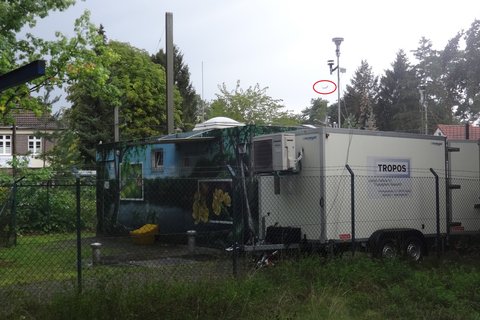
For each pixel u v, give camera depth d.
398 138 12.76
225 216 14.43
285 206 12.00
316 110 65.12
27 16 14.37
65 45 15.45
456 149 13.87
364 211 11.96
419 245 12.75
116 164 19.14
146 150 17.67
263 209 12.32
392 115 80.00
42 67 7.08
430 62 68.56
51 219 19.41
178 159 16.34
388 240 12.15
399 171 12.70
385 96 81.25
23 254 13.55
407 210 12.75
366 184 12.05
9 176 20.56
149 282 7.48
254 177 13.36
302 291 8.37
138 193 17.94
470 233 13.99
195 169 15.66
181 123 47.03
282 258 10.64
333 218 11.43
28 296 7.56
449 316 7.46
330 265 9.54
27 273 10.56
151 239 16.34
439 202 13.40
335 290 8.51
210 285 7.48
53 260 12.48
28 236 18.06
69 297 6.79
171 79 22.20
